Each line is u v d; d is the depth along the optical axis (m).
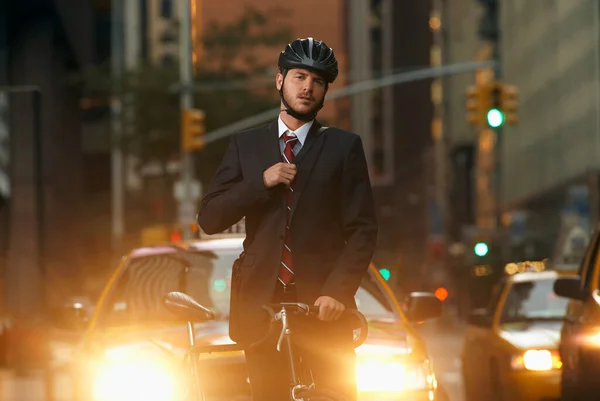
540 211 133.12
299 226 7.66
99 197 124.38
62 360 33.91
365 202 7.80
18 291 70.44
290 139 7.80
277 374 7.59
